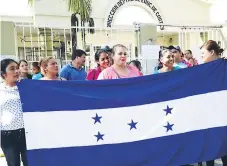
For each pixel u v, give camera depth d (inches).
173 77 131.3
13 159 128.5
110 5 525.0
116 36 328.5
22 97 115.5
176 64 199.8
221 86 134.8
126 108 125.4
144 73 295.7
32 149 116.0
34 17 478.6
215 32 355.9
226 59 135.8
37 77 218.2
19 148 130.9
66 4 488.1
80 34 325.7
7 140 127.5
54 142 117.9
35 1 474.9
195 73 132.8
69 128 119.4
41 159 116.9
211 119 133.5
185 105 131.3
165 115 129.1
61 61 311.0
